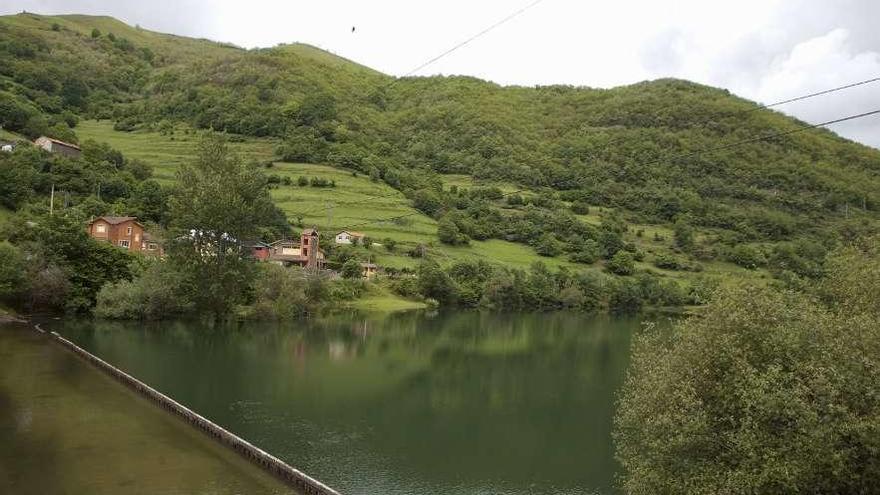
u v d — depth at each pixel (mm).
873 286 24391
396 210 144000
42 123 141000
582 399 48344
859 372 17703
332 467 31422
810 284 30344
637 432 24766
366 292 117062
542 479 31312
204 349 61844
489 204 153875
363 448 34469
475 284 129500
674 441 19484
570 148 105250
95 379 43531
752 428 18406
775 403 17562
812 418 17000
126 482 24953
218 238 78000
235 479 25969
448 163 140375
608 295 129500
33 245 73562
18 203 95375
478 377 55906
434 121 145250
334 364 58406
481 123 137125
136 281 76250
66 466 26453
